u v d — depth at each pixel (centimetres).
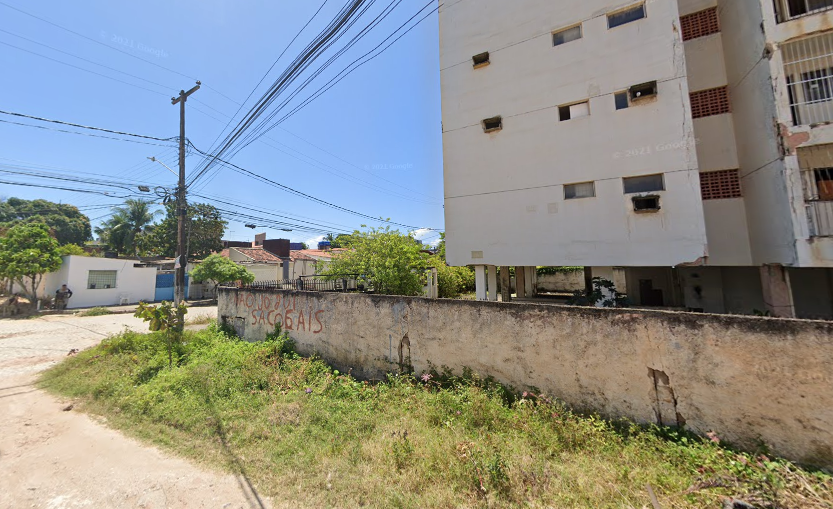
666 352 355
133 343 813
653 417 358
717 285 1030
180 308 847
